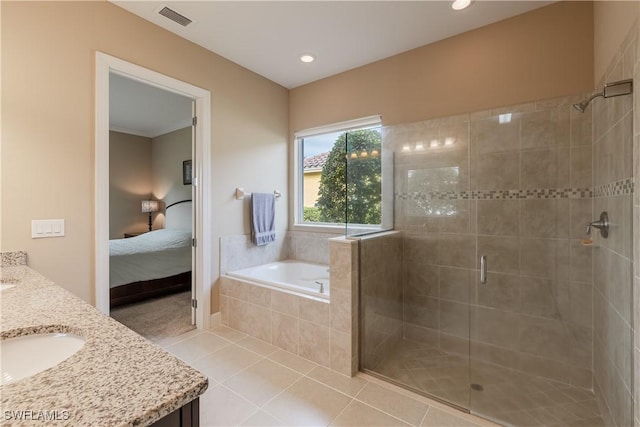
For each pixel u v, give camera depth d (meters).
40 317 0.95
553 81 2.12
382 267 2.44
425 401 1.79
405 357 2.35
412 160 2.63
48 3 1.86
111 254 3.28
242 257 3.12
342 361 2.08
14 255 1.72
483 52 2.39
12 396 0.54
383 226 2.56
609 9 1.67
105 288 2.09
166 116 4.67
